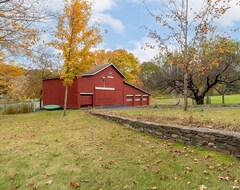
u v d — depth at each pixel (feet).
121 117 38.42
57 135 33.09
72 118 49.32
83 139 29.30
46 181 17.75
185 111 45.78
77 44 54.13
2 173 19.77
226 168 16.55
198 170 16.62
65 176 18.33
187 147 22.36
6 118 56.59
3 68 54.39
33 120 50.75
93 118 47.24
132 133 30.71
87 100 84.99
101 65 95.25
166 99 163.84
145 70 108.68
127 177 16.97
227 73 82.99
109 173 17.94
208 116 36.40
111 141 27.09
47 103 89.20
